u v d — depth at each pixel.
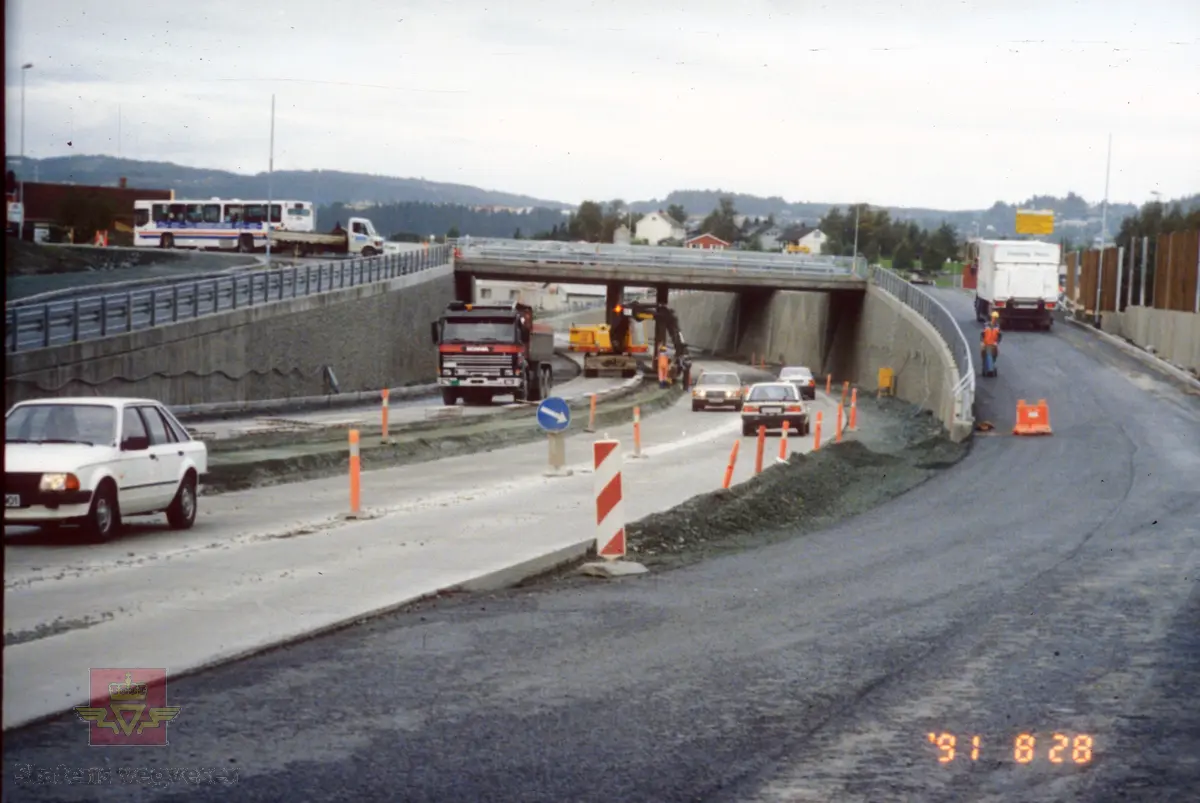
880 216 183.38
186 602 11.94
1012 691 9.19
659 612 12.26
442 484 24.98
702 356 117.44
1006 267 70.50
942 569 15.98
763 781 6.88
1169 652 10.74
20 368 35.75
